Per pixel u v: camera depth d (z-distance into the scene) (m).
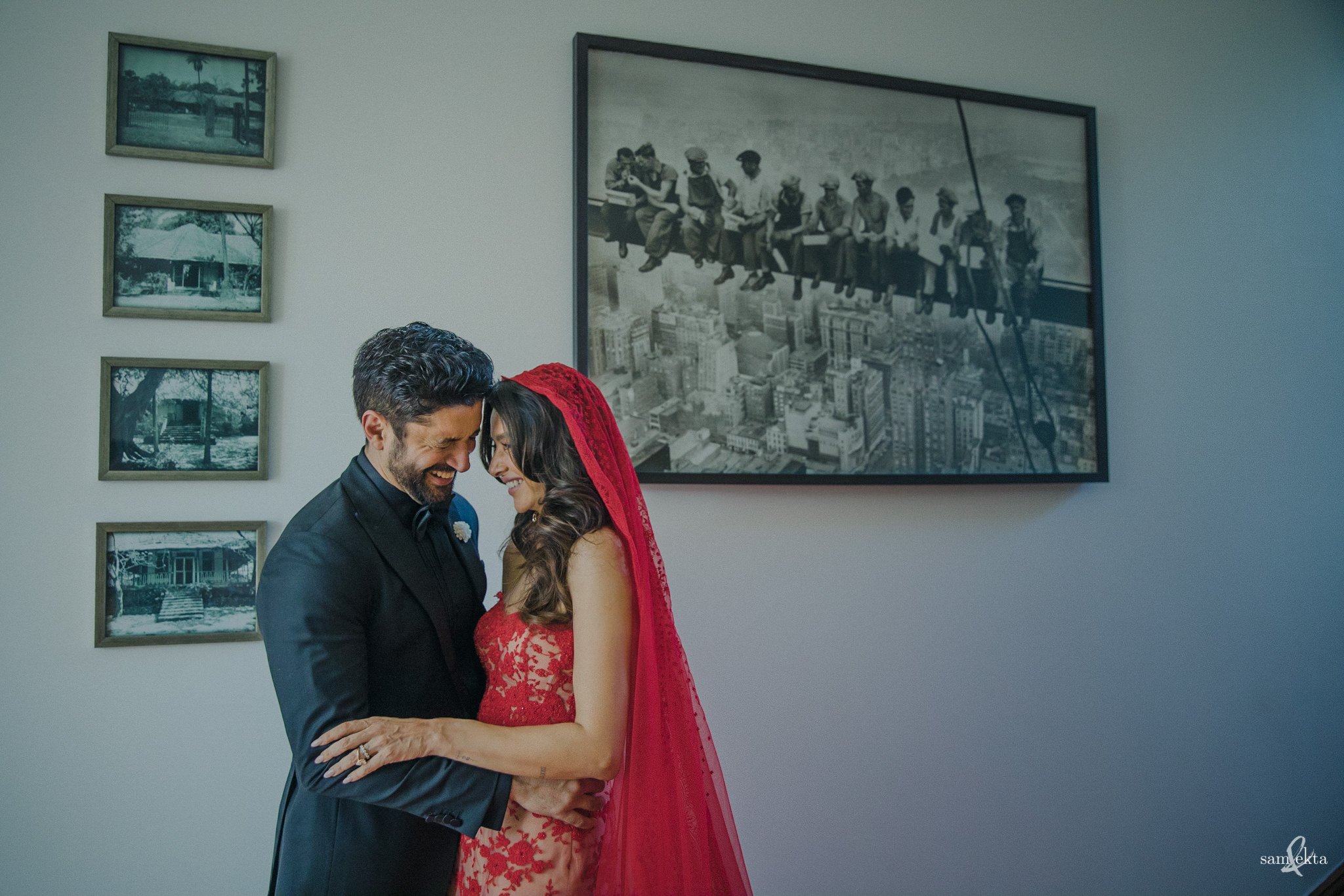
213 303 2.32
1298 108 3.47
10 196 2.21
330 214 2.42
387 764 1.57
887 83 2.87
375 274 2.45
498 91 2.57
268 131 2.35
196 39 2.34
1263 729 3.30
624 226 2.61
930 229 2.92
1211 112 3.35
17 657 2.18
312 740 1.57
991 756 2.97
